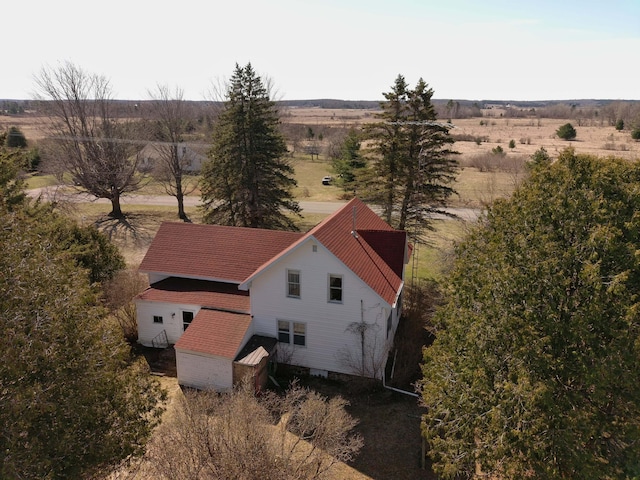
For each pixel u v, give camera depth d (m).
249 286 21.36
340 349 20.78
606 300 11.44
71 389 11.28
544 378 11.48
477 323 12.89
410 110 33.00
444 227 44.97
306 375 21.52
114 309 24.86
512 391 11.09
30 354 10.50
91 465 11.34
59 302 11.83
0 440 9.88
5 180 21.52
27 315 10.87
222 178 38.78
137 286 25.52
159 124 51.28
